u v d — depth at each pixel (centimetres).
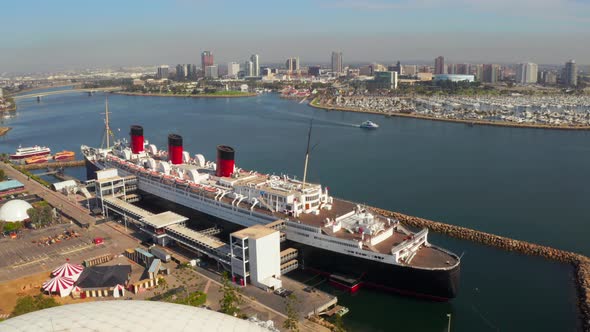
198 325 5806
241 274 9631
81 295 9119
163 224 11656
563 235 13250
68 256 11112
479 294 9981
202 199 12631
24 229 13012
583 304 9344
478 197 16900
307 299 9094
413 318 9038
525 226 13962
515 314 9219
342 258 9806
